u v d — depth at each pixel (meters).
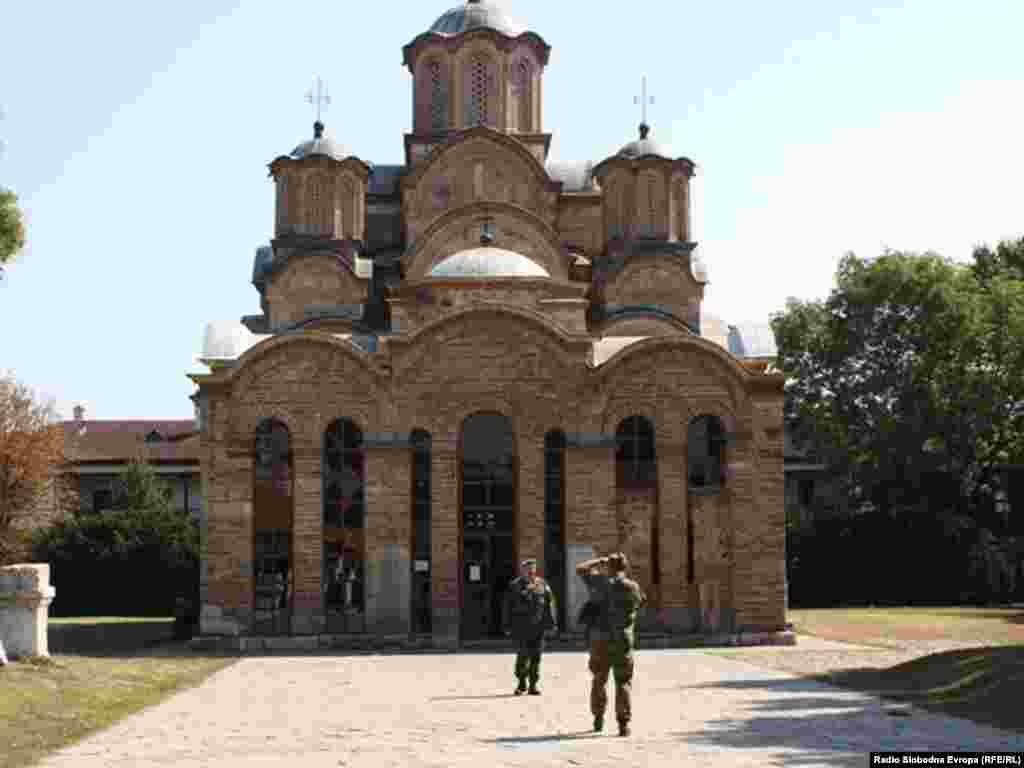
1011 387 77.38
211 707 26.16
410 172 59.72
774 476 47.31
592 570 22.80
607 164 60.53
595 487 47.25
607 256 60.09
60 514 79.81
